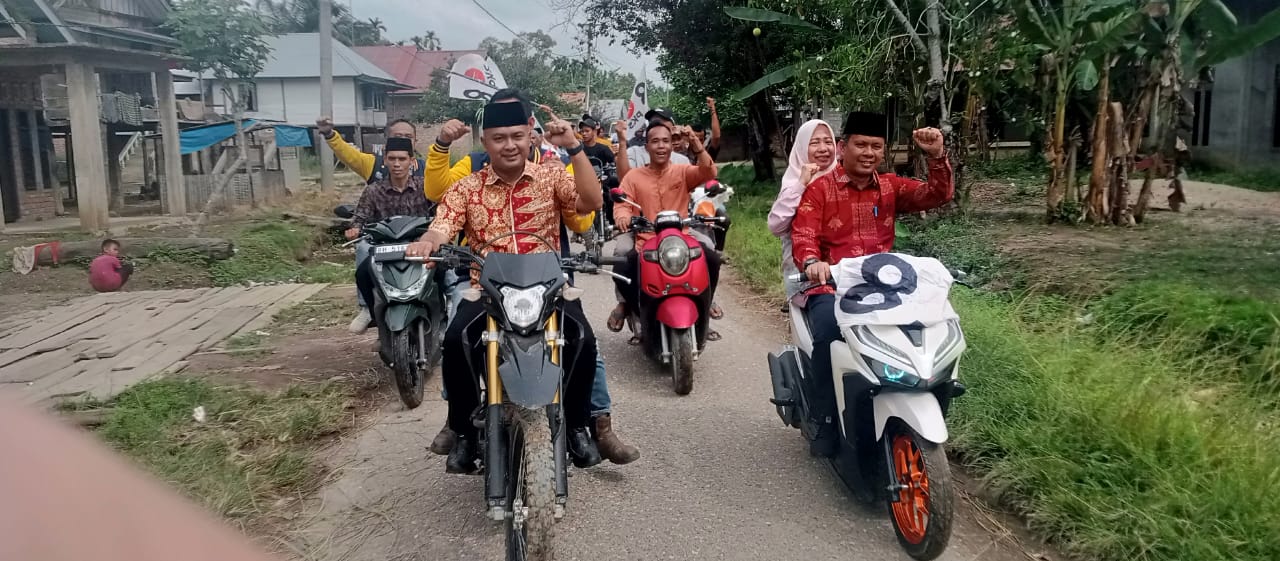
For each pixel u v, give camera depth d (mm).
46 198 17031
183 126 22172
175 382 5551
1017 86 11078
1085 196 10664
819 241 4359
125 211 18203
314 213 17359
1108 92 9625
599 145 10742
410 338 5516
